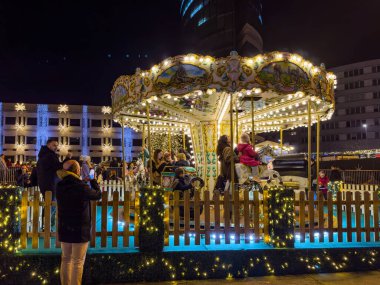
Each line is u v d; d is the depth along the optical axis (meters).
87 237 5.01
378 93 71.38
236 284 5.74
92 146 59.62
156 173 10.06
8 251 5.69
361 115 72.88
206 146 11.15
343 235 7.43
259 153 9.02
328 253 6.34
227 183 8.20
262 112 10.72
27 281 5.68
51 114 58.78
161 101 8.95
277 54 7.12
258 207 6.59
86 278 5.77
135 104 8.16
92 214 6.30
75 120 59.53
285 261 6.21
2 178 17.52
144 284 5.81
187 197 6.47
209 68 7.03
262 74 7.02
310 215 6.70
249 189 7.87
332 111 9.68
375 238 6.82
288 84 7.21
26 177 15.86
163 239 6.09
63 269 4.98
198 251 6.07
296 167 15.43
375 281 5.84
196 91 7.09
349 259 6.37
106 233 6.31
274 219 6.38
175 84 7.12
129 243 6.66
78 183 5.02
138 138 60.94
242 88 6.95
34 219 6.11
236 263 6.11
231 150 7.00
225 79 6.97
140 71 7.74
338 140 75.25
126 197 6.36
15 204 5.84
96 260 5.85
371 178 20.98
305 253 6.28
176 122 12.18
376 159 25.70
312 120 11.88
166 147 22.20
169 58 7.17
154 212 6.07
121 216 9.09
